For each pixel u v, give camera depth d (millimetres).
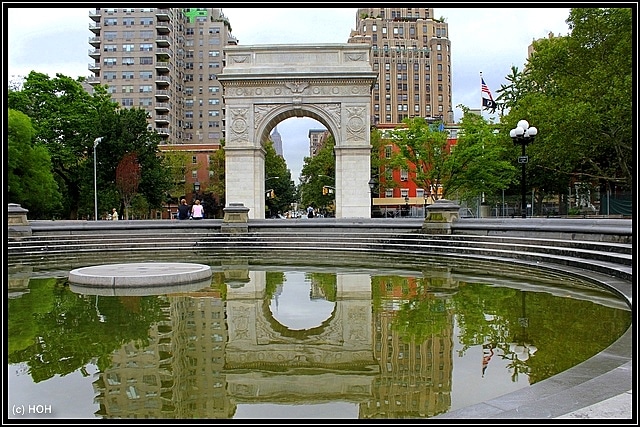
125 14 86375
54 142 47969
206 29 98188
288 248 24516
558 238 17656
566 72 37781
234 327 8273
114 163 51875
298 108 40000
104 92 55562
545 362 6227
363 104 39594
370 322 8570
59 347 7125
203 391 5418
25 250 22172
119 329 8148
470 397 5168
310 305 10141
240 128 39969
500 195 49938
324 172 73250
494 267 16312
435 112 119875
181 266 14984
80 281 12914
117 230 27188
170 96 89062
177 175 70812
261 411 4863
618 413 4238
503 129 46188
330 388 5480
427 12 123062
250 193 39844
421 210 64375
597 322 8172
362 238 24828
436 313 9188
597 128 31000
